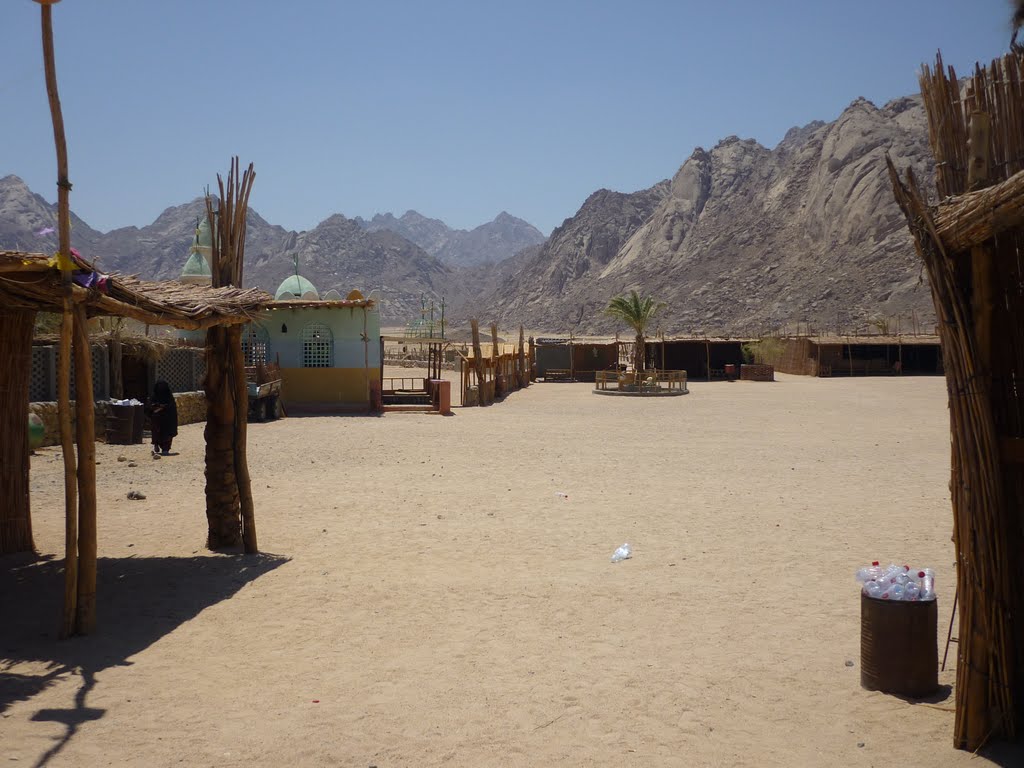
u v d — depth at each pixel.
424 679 6.37
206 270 43.94
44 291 7.16
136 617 7.84
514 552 10.31
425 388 36.47
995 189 4.75
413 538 11.04
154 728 5.51
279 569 9.52
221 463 10.44
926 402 38.12
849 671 6.52
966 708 5.23
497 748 5.26
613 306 49.19
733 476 16.53
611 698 6.02
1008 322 5.32
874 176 194.25
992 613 5.20
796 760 5.13
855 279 168.88
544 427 26.72
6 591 8.62
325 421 28.00
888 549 10.41
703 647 7.05
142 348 23.81
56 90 6.83
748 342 67.62
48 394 20.06
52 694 6.05
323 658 6.80
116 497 13.89
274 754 5.16
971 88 5.51
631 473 16.89
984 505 5.20
